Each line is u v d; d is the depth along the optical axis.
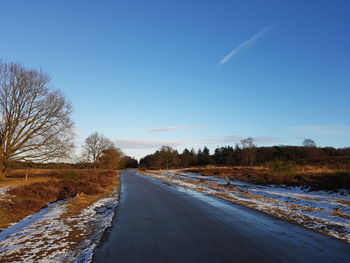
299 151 75.12
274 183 22.86
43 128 24.20
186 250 5.42
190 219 8.75
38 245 5.96
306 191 17.69
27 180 24.38
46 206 13.53
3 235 7.37
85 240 6.40
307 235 6.54
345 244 5.77
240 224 7.87
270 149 84.50
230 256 5.02
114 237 6.52
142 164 138.88
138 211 10.53
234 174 35.84
